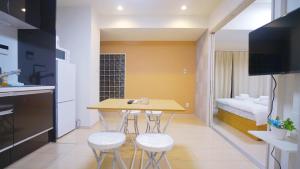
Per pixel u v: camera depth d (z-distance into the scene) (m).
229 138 3.13
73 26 3.70
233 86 6.06
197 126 4.02
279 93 1.74
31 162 2.11
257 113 3.08
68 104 3.21
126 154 2.39
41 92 2.48
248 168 2.04
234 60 6.04
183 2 3.49
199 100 4.85
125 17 4.15
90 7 3.68
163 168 2.02
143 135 1.59
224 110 4.50
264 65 1.81
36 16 2.68
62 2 3.50
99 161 1.58
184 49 5.31
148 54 5.33
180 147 2.68
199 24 4.13
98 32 4.15
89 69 3.71
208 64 4.09
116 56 5.38
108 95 5.39
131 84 5.37
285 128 1.48
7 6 2.13
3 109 1.85
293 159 1.56
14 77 2.73
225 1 3.18
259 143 2.88
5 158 1.98
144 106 1.98
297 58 1.38
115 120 4.46
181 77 5.33
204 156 2.36
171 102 2.37
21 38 2.77
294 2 1.62
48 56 2.77
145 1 3.47
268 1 3.57
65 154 2.35
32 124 2.29
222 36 4.51
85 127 3.72
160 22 4.14
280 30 1.58
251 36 2.06
